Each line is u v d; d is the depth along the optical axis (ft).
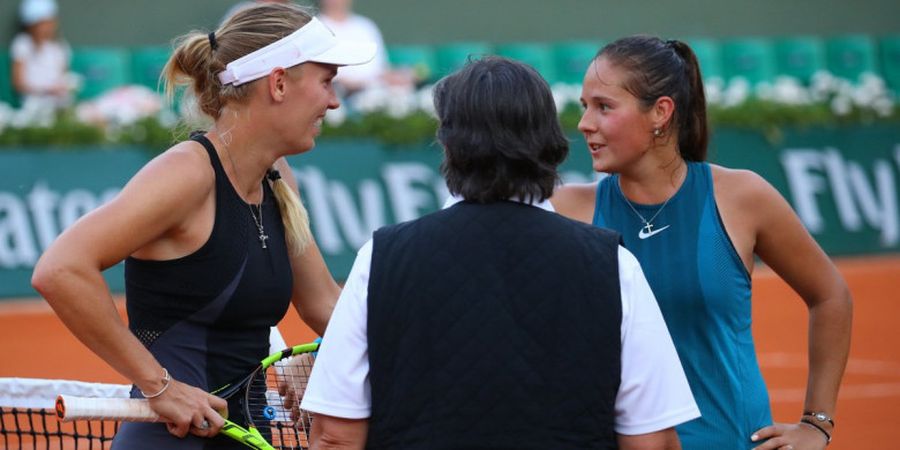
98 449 67.97
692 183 38.78
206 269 36.04
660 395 29.86
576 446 28.94
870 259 162.50
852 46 196.34
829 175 160.15
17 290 130.11
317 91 36.81
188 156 35.45
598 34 203.82
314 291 41.39
